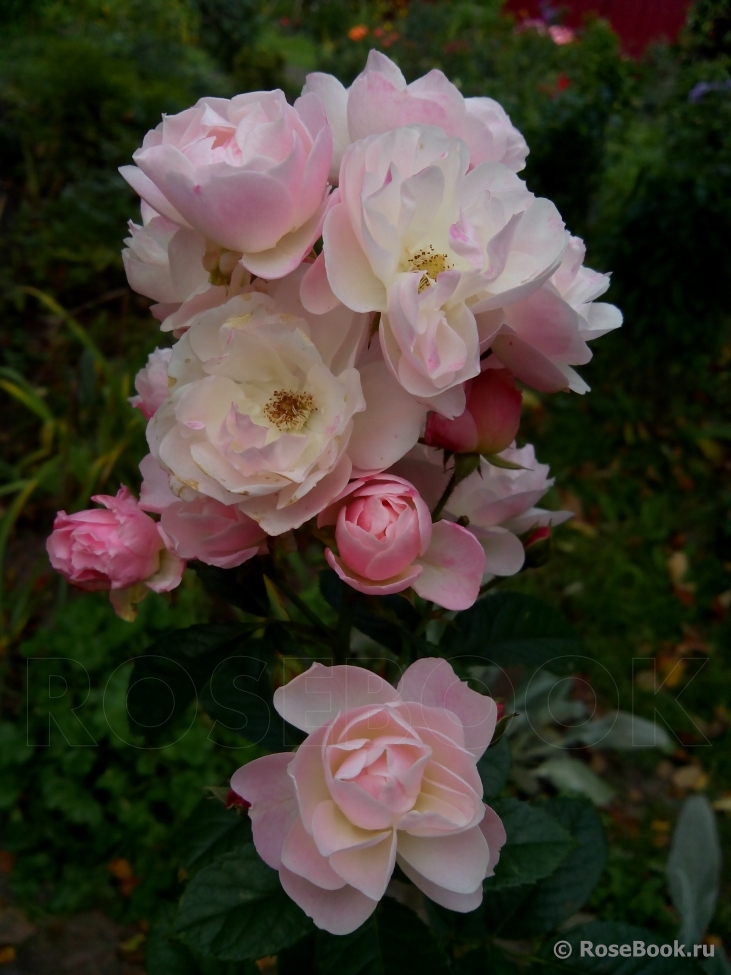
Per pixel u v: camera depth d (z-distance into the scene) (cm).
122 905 68
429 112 23
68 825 71
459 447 24
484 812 21
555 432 119
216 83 175
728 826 79
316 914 21
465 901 21
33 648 74
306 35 297
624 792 82
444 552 23
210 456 22
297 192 21
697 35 153
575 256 25
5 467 94
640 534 108
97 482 90
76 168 130
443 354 21
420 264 21
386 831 21
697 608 100
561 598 98
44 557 84
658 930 70
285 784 22
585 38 222
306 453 22
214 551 23
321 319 22
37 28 181
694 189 117
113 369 106
